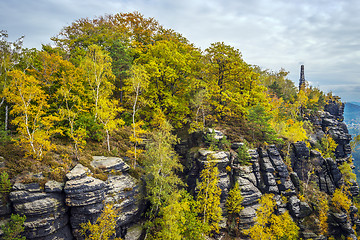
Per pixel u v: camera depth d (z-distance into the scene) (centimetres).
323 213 3991
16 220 1747
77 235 2136
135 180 2753
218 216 2978
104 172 2475
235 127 4294
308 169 4691
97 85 3120
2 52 3105
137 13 5472
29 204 1897
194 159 3478
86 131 2839
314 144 5944
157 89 3844
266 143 4019
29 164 2131
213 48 4347
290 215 3772
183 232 2722
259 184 3606
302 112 7738
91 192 2147
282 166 3881
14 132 2862
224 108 4175
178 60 3916
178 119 3925
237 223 3173
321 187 4828
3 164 2062
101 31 4525
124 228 2548
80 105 3125
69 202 2059
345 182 5553
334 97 9981
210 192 2994
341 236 4244
